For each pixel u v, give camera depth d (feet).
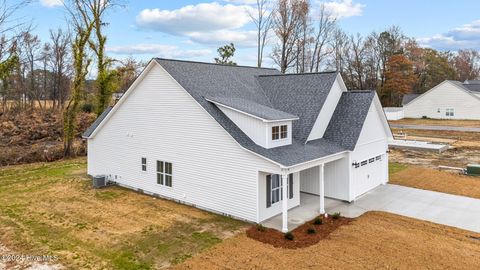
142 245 37.01
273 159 40.60
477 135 127.03
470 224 42.75
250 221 43.60
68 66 168.04
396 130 146.20
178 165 51.88
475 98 166.50
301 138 50.16
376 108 59.98
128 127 59.57
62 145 98.12
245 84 62.03
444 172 72.64
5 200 53.42
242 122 46.55
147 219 45.03
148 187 57.11
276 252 34.83
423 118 182.80
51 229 41.68
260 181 42.98
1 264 32.94
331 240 37.68
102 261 33.50
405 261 32.68
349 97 59.16
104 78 96.22
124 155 61.00
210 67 60.85
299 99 56.90
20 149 92.02
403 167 78.02
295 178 49.44
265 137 44.27
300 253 34.55
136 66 126.82
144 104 56.08
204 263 32.76
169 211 48.21
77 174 71.10
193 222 43.83
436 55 260.01
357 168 54.19
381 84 218.18
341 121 55.88
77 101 90.48
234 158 44.62
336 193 53.36
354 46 211.82
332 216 45.11
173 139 52.19
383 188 60.29
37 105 179.93
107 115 62.39
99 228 41.98
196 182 49.62
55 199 53.98
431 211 47.85
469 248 35.63
